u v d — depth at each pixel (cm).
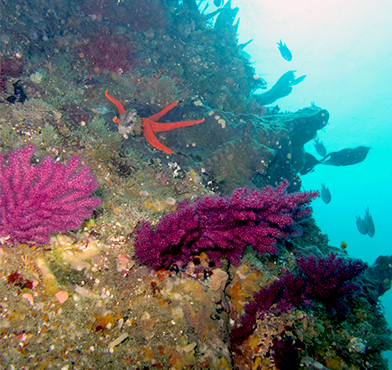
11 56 70
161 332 32
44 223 30
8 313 26
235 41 162
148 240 35
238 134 90
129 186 55
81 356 27
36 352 26
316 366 37
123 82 88
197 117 89
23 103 59
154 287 35
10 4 79
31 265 29
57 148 53
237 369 36
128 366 29
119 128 69
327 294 38
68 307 29
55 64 78
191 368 31
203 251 40
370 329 51
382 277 83
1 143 47
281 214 41
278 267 55
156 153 75
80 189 31
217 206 37
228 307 39
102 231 38
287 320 40
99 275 33
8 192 29
